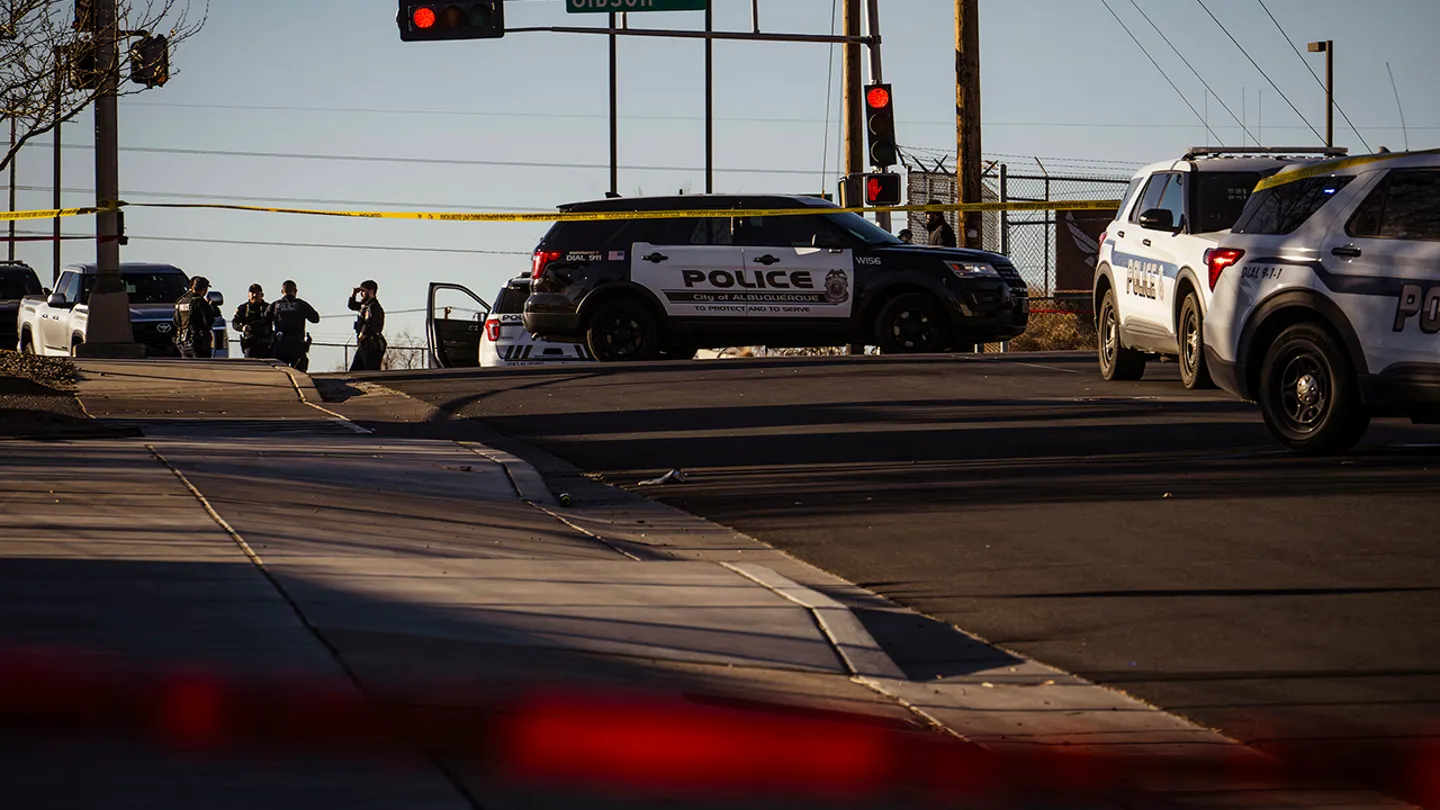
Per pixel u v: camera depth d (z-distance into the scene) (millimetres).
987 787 10773
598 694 12336
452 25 54812
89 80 41875
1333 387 24359
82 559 16094
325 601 14695
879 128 57562
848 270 46219
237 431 29266
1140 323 35938
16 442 26016
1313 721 12328
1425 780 11047
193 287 56719
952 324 46125
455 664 12828
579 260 47031
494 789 10031
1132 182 37750
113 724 10906
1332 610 15586
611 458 27219
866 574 17703
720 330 46719
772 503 22344
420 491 22672
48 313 65500
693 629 14539
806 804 10188
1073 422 30172
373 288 57656
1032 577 17281
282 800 9609
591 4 57188
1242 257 26031
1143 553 18297
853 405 33656
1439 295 23062
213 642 13047
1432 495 21266
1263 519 20000
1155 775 11125
